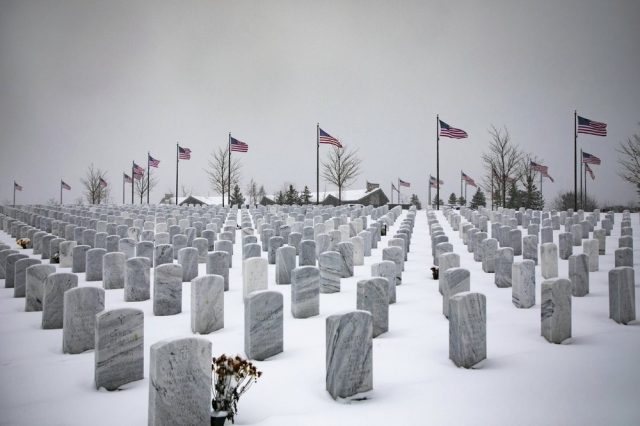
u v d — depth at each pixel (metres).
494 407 5.95
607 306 10.98
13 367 7.46
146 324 9.80
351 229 21.62
